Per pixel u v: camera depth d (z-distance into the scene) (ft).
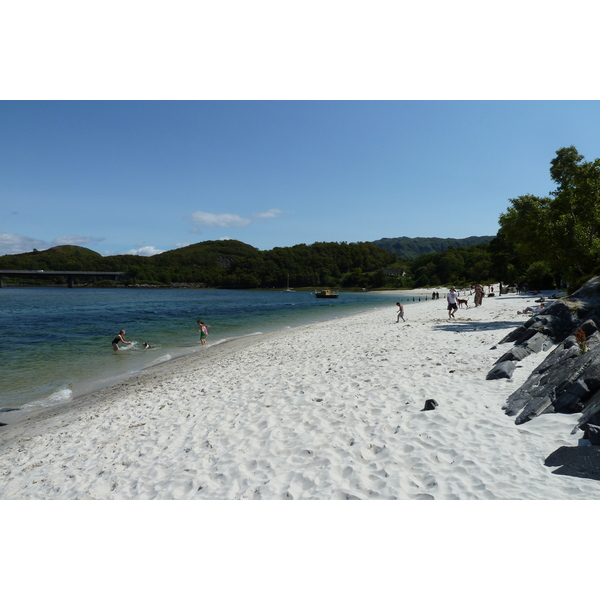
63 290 523.29
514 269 224.33
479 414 23.71
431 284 466.29
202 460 22.47
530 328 39.32
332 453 21.26
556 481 16.46
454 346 44.98
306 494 17.83
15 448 29.09
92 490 20.53
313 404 29.14
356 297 343.05
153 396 38.40
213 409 31.22
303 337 71.77
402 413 25.26
